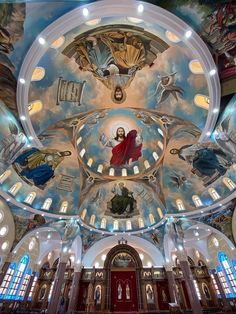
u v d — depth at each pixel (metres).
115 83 12.92
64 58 10.46
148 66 11.68
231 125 11.65
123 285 21.80
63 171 18.59
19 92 9.60
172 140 16.56
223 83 9.77
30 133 12.20
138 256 22.94
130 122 18.03
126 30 9.57
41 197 18.77
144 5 7.59
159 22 8.03
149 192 21.67
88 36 9.62
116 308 20.36
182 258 17.73
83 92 12.79
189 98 12.16
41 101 11.74
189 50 9.56
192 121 13.14
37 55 8.69
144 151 20.20
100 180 21.20
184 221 19.47
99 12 7.77
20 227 18.31
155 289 21.02
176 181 19.22
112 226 23.88
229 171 15.82
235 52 8.55
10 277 19.97
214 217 18.30
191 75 10.94
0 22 7.15
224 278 21.22
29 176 16.92
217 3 7.21
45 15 7.62
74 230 19.73
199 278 22.50
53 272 24.25
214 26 7.89
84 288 21.48
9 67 8.73
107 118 17.61
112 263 23.05
